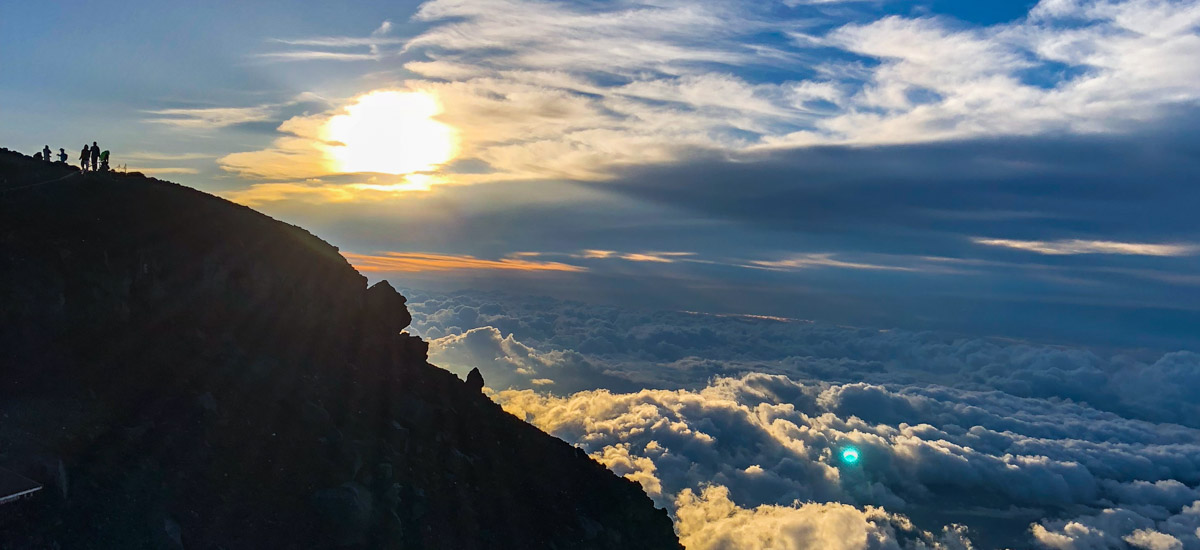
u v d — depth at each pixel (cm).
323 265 6378
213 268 5319
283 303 5659
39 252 4553
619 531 5506
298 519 3950
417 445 5069
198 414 4241
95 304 4562
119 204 5319
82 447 3712
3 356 4031
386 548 4081
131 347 4503
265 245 5966
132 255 4922
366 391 5362
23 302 4281
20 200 4894
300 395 4816
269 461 4203
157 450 3903
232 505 3844
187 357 4641
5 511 3209
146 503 3591
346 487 4141
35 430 3672
